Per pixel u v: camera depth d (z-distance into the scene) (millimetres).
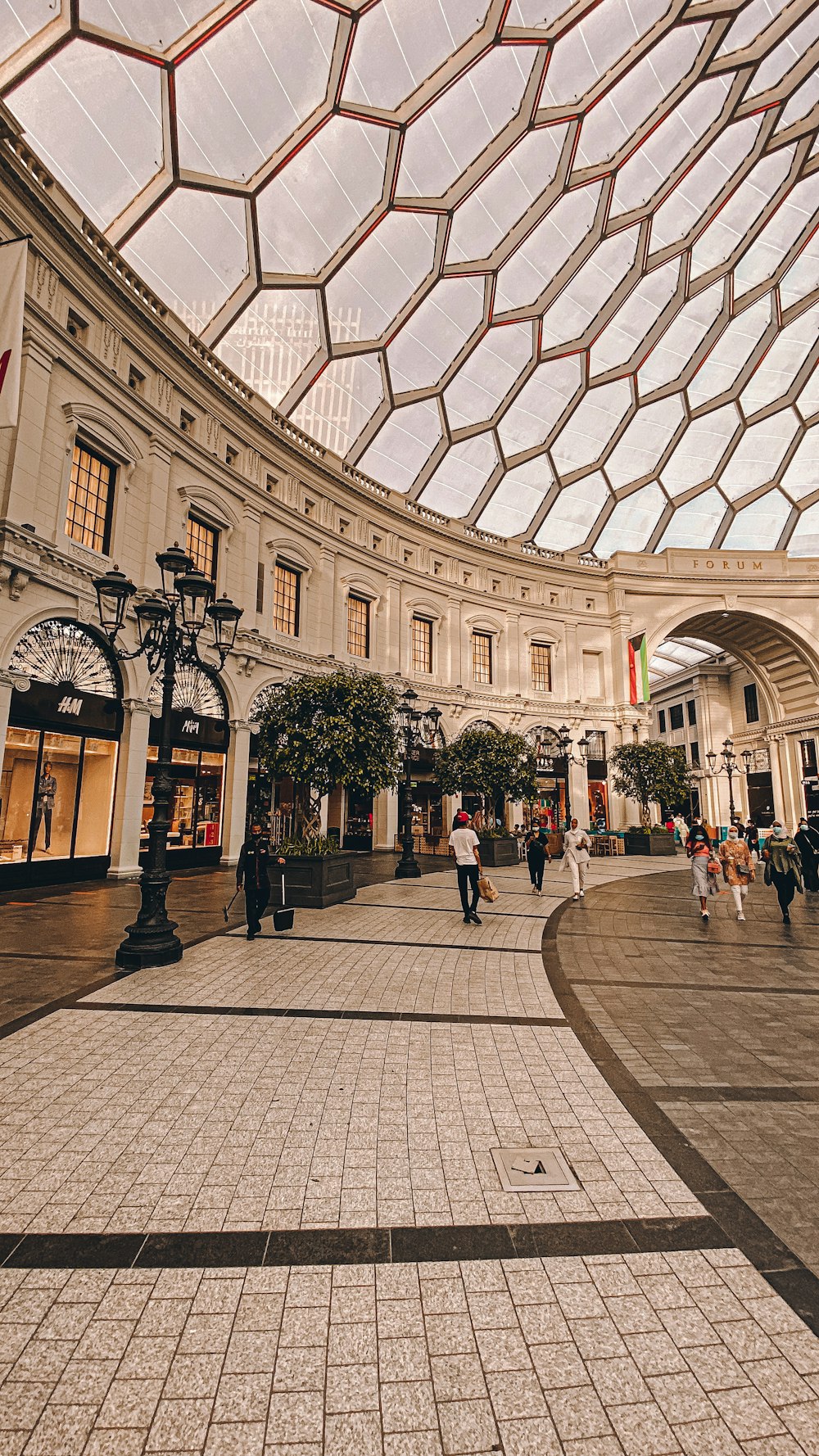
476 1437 1604
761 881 15898
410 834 15281
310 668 19719
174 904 9945
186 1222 2434
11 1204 2523
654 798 25578
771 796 37500
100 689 12664
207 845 15859
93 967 6039
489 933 8289
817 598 33094
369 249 19016
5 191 10680
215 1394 1719
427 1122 3242
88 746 12398
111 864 12859
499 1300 2078
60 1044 4145
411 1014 4926
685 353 29234
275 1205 2547
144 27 11906
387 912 9695
